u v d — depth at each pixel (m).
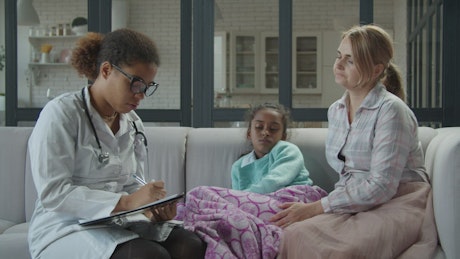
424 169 1.95
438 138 2.04
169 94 6.97
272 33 8.21
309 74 8.11
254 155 2.38
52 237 1.41
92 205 1.37
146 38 1.52
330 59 8.06
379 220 1.68
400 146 1.80
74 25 7.34
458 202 1.64
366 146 1.88
